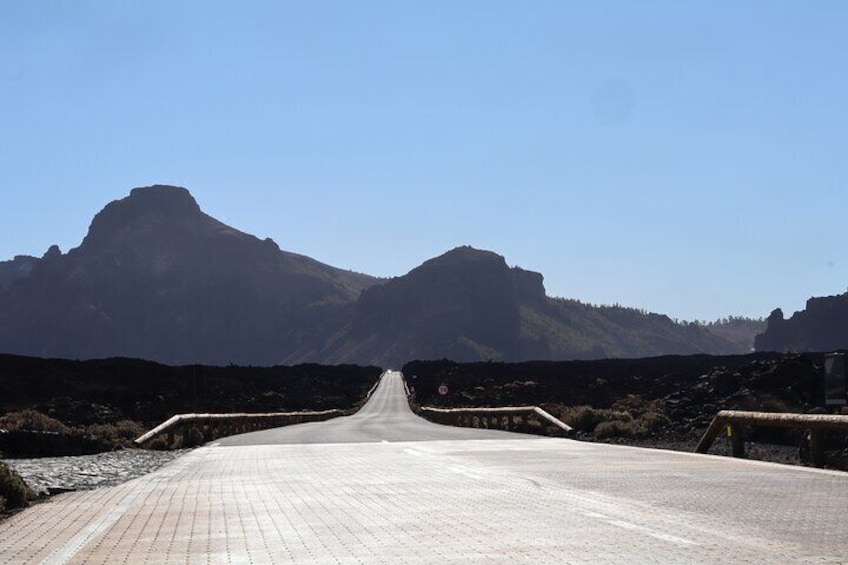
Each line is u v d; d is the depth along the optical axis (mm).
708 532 9867
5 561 9219
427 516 11484
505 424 38500
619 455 20547
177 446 30219
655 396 70375
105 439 28000
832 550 8773
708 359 98938
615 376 89812
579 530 10148
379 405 99875
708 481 14750
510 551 8992
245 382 94562
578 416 33156
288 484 15922
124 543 10164
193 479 17312
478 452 22203
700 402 39844
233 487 15680
